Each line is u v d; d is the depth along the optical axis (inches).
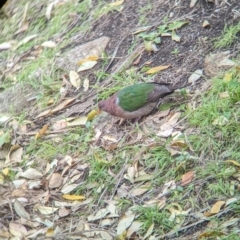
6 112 448.8
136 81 421.4
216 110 380.8
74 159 397.1
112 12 471.5
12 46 507.2
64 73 450.3
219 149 365.7
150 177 368.5
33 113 438.6
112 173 378.9
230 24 427.8
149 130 390.9
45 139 416.8
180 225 341.4
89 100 427.5
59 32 485.1
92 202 371.2
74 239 354.0
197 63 415.8
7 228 371.6
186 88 405.1
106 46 451.5
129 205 360.8
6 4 556.1
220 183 350.6
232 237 321.4
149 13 458.3
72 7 497.0
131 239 343.9
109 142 395.5
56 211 374.3
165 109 396.8
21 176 401.4
